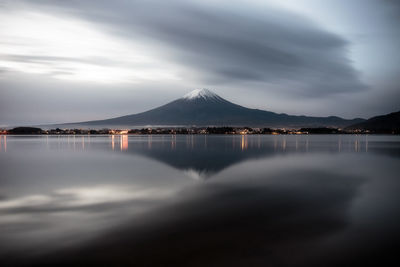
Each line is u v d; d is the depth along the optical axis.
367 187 17.83
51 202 14.44
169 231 9.88
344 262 7.65
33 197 15.62
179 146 63.56
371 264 7.54
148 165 29.67
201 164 30.27
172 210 12.57
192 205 13.42
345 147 59.44
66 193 16.64
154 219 11.25
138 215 11.88
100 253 8.27
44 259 7.98
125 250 8.44
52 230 10.19
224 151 48.22
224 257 7.95
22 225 10.78
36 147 60.72
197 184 19.03
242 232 9.73
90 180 20.92
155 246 8.66
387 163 30.95
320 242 8.87
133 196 15.60
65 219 11.48
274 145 67.44
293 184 18.89
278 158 36.38
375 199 14.55
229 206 13.22
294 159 35.06
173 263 7.64
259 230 9.91
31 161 34.03
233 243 8.83
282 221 10.89
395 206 13.08
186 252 8.23
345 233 9.58
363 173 23.75
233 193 16.14
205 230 9.97
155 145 68.06
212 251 8.30
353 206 13.09
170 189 17.41
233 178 21.41
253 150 50.62
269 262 7.66
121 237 9.41
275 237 9.27
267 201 14.14
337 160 34.00
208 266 7.49
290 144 72.38
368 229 9.95
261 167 27.66
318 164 30.09
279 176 22.20
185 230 9.96
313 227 10.20
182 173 24.03
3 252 8.42
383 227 10.16
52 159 36.28
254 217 11.43
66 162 32.88
